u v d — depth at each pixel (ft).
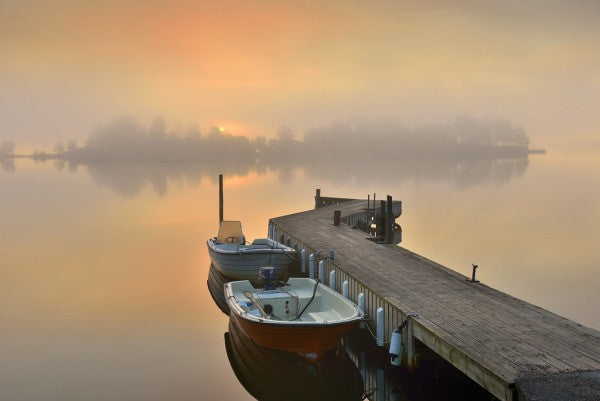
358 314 39.91
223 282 68.95
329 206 105.91
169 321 55.01
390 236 77.00
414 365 34.96
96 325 53.83
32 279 74.74
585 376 25.58
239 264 60.64
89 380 40.27
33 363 43.55
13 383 39.50
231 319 53.52
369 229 94.99
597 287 67.21
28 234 116.67
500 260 84.38
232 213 146.20
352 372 41.93
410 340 34.88
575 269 77.66
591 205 158.61
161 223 132.05
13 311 58.90
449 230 116.26
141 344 48.01
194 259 88.94
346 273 47.57
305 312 46.26
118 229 123.34
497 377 25.81
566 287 67.31
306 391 38.81
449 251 92.22
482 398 35.45
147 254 93.25
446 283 43.37
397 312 36.76
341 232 72.43
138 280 74.08
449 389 36.63
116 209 162.09
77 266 83.56
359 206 104.22
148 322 54.75
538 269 77.87
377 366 41.70
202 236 112.88
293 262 67.72
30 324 53.98
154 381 39.96
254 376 41.04
